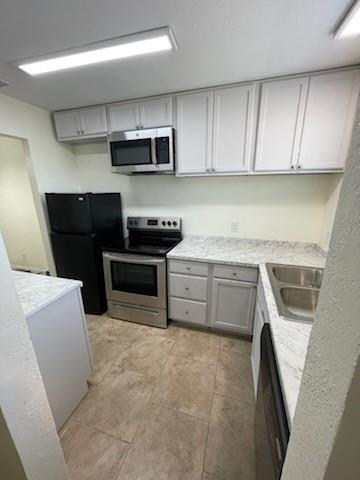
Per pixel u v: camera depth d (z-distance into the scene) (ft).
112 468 4.02
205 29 4.11
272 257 6.74
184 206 8.65
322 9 3.63
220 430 4.60
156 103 6.89
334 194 6.43
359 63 5.17
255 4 3.55
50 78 5.80
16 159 11.21
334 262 1.17
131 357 6.55
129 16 3.78
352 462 1.13
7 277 2.07
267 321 3.94
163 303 7.57
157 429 4.63
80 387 5.18
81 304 5.09
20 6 3.51
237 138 6.44
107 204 8.66
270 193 7.54
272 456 2.34
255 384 5.24
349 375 0.97
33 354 2.38
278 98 5.87
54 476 2.77
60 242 8.36
